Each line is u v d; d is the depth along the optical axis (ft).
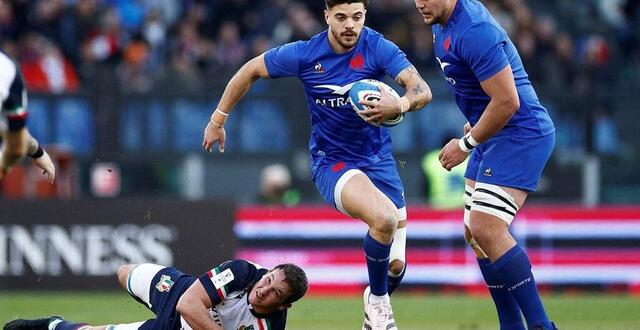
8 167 92.02
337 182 98.63
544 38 233.55
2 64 86.84
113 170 197.98
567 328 129.39
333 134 100.48
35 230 174.50
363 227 183.42
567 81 229.86
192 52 220.84
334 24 96.12
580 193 204.33
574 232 186.39
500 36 91.56
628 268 186.70
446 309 155.22
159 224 174.19
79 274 173.78
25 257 174.50
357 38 97.55
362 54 98.17
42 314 141.59
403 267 103.60
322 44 98.73
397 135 201.36
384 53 97.71
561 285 185.78
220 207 175.22
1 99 86.22
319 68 98.63
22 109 88.22
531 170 93.50
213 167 200.03
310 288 182.70
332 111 99.30
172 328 93.86
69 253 174.29
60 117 197.16
